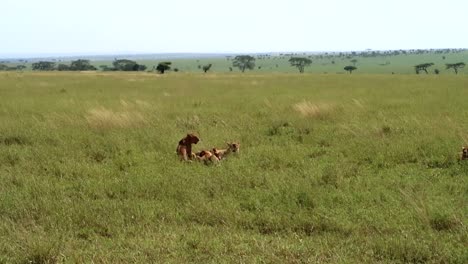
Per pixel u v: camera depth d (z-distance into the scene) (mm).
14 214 10992
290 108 29906
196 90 51031
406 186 12844
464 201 11539
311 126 23422
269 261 8453
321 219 10477
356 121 24219
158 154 17188
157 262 8492
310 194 12023
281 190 12383
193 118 26188
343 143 19172
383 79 74062
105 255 8758
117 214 10875
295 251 8859
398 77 82375
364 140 19328
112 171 14992
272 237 9680
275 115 27219
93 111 24906
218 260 8547
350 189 12820
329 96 40781
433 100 34156
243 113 28766
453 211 10586
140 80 74750
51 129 21859
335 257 8594
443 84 55750
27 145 19297
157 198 12227
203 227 10242
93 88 54156
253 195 12211
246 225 10422
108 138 19688
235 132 21953
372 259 8562
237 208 11328
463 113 26328
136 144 18953
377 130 21156
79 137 20031
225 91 49219
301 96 41000
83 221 10523
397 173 14508
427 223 10094
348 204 11484
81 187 13125
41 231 9883
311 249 8992
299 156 16891
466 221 10078
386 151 17141
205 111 29672
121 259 8648
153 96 42031
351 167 15172
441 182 13336
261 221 10508
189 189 12648
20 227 10188
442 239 9266
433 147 17375
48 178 14180
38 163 16125
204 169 14695
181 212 11078
